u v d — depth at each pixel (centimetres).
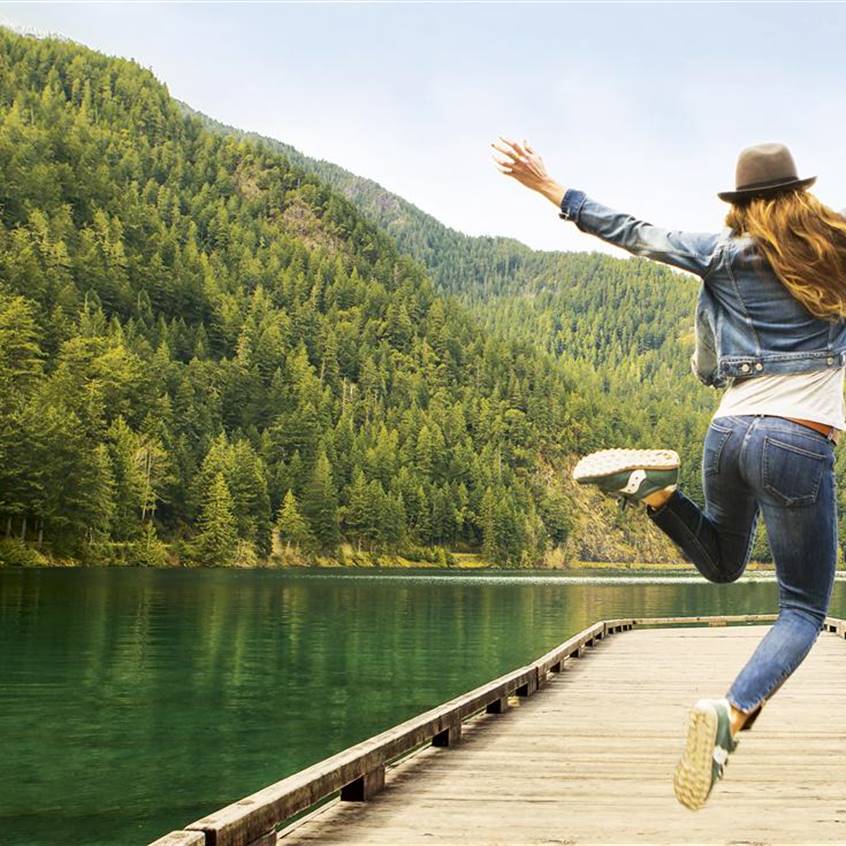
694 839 454
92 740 1157
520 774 613
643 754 685
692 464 19050
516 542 13712
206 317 16162
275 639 2459
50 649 2089
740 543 270
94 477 8006
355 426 15388
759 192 252
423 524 12988
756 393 256
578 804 529
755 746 722
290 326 17112
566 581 9169
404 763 651
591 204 270
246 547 10219
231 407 13550
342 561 11412
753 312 255
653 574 13300
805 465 248
